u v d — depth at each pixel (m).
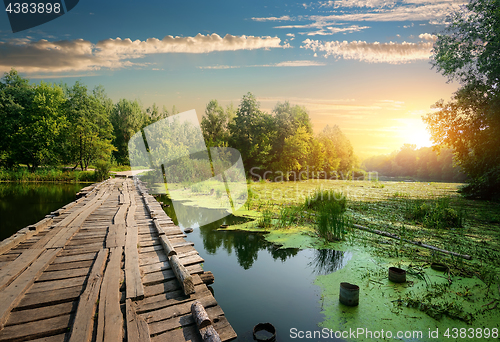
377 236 6.42
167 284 3.14
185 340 2.24
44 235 4.61
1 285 2.72
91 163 26.78
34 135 25.59
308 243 6.08
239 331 3.05
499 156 12.82
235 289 4.11
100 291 2.74
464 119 13.65
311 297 3.80
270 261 5.20
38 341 2.11
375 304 3.50
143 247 4.39
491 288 3.75
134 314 2.47
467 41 13.01
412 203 10.76
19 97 30.47
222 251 5.79
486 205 10.82
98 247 4.16
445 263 4.66
